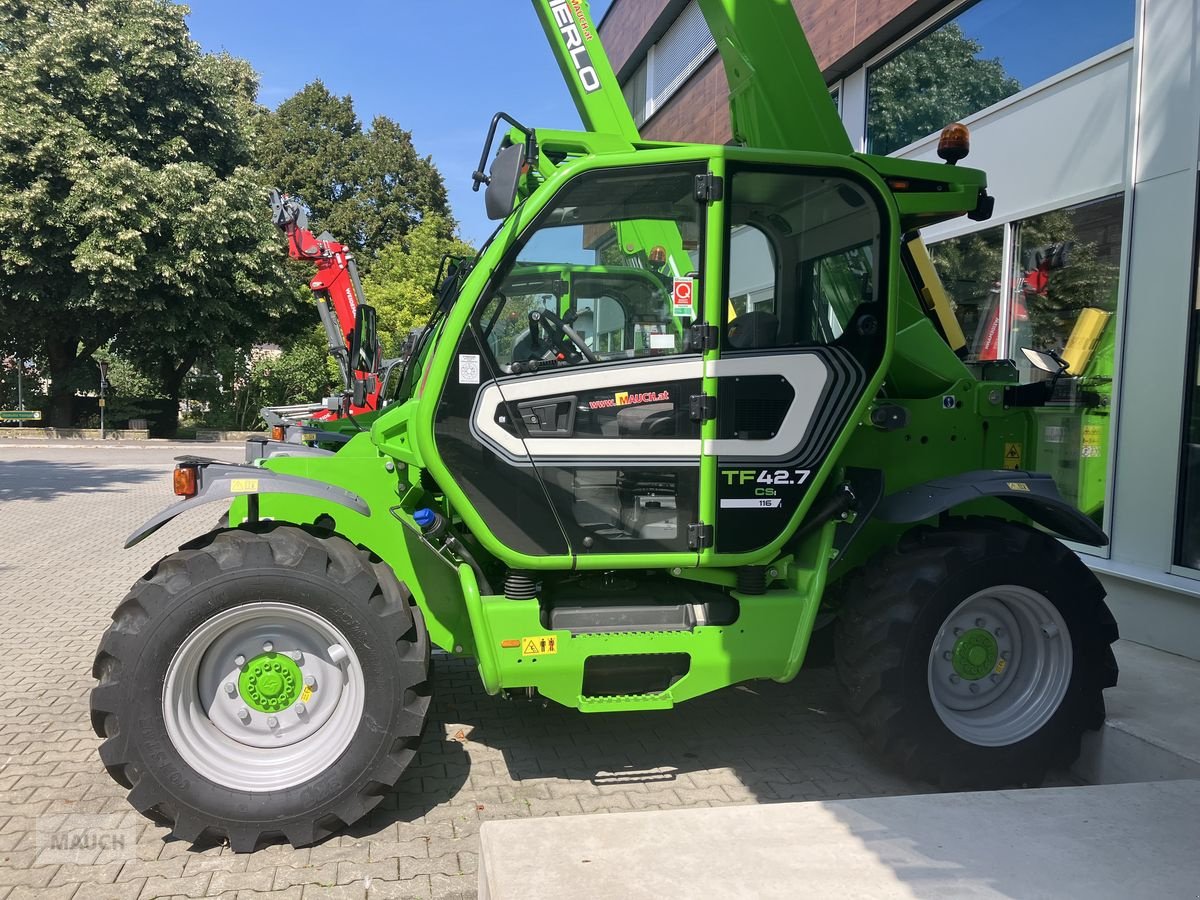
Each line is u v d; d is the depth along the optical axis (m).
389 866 2.94
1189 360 4.77
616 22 15.48
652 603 3.45
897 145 7.86
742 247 3.35
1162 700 3.94
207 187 23.00
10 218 20.27
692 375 3.29
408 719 3.10
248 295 24.22
